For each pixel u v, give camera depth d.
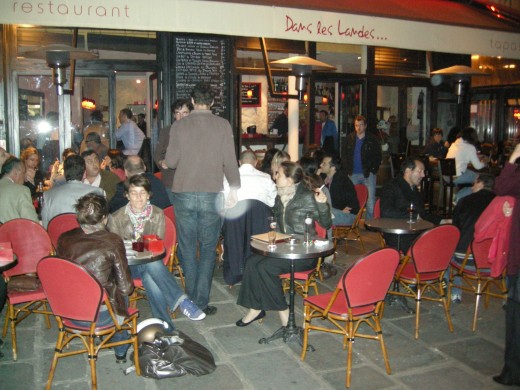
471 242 4.59
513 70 12.09
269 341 4.34
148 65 8.13
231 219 5.13
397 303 5.15
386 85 10.68
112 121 8.28
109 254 3.50
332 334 4.52
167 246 4.73
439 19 6.64
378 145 8.59
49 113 8.20
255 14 5.57
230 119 8.51
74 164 4.94
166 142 6.04
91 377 3.56
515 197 3.45
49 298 3.43
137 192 4.35
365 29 6.09
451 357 4.09
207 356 3.85
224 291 5.59
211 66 8.31
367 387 3.62
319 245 4.21
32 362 3.98
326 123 11.03
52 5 4.94
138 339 3.85
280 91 11.97
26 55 5.83
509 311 3.57
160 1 5.23
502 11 8.59
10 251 3.83
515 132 12.21
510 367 3.61
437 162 9.97
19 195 4.81
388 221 5.25
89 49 8.02
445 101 11.49
